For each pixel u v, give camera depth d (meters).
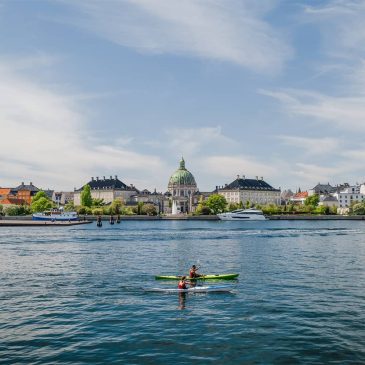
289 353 28.38
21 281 52.59
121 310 38.56
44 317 36.41
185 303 41.06
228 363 26.91
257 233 145.38
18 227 188.12
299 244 102.88
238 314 37.12
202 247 95.50
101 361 27.27
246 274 57.41
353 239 118.50
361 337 31.20
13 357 27.94
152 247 95.69
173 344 30.02
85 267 64.44
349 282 51.25
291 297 43.28
